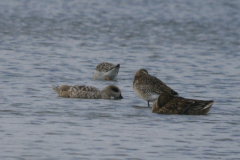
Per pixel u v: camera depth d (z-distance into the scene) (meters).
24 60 61.41
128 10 146.38
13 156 24.66
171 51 73.31
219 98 39.75
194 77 50.50
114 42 83.69
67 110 34.81
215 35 96.38
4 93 40.59
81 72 54.59
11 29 100.19
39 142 26.89
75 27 106.88
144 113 34.34
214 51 73.75
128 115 33.62
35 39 85.75
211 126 30.64
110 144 26.73
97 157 24.67
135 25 112.19
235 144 27.00
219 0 181.00
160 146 26.53
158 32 100.19
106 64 50.81
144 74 37.69
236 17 133.62
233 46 80.38
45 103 37.19
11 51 69.69
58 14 133.62
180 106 34.09
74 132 28.92
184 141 27.42
